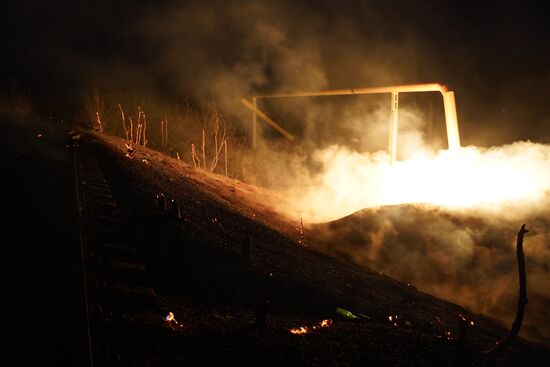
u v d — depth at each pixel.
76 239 5.55
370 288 7.52
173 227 7.14
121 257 5.78
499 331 7.00
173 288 5.57
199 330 4.51
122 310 4.50
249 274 6.45
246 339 4.37
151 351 3.93
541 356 6.03
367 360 4.20
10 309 4.12
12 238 5.79
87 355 3.46
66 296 4.32
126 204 8.00
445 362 4.41
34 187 8.22
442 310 7.29
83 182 8.31
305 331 4.93
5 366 3.34
